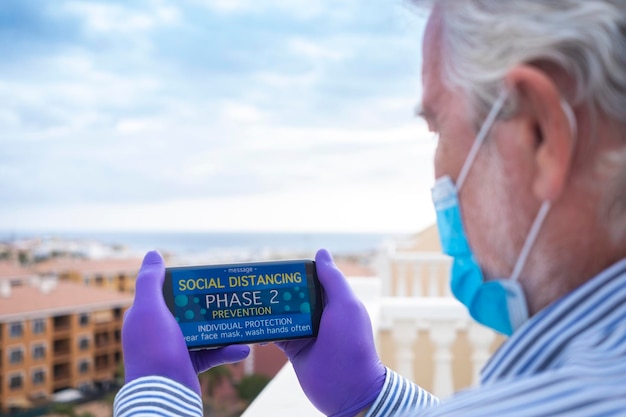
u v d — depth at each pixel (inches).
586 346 16.1
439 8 20.3
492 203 18.9
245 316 30.0
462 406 16.3
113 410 26.1
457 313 109.8
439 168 20.8
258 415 53.0
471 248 20.3
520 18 17.3
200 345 29.1
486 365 19.1
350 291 32.0
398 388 32.0
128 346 27.0
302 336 31.1
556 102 16.5
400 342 110.0
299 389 59.4
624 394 14.5
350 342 31.1
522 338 17.7
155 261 29.9
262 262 31.1
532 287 18.6
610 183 16.7
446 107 20.1
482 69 18.2
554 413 14.6
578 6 16.5
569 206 17.3
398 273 176.2
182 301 29.3
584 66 16.4
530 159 17.6
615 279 16.8
